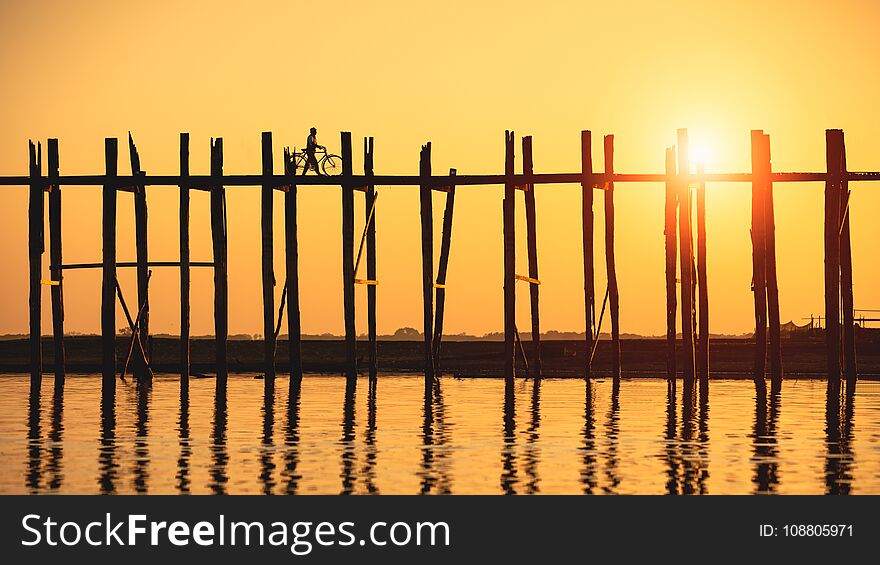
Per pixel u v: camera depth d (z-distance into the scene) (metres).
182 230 50.41
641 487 27.67
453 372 62.94
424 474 29.02
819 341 80.12
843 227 49.28
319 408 43.25
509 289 50.38
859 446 33.28
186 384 50.12
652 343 77.25
